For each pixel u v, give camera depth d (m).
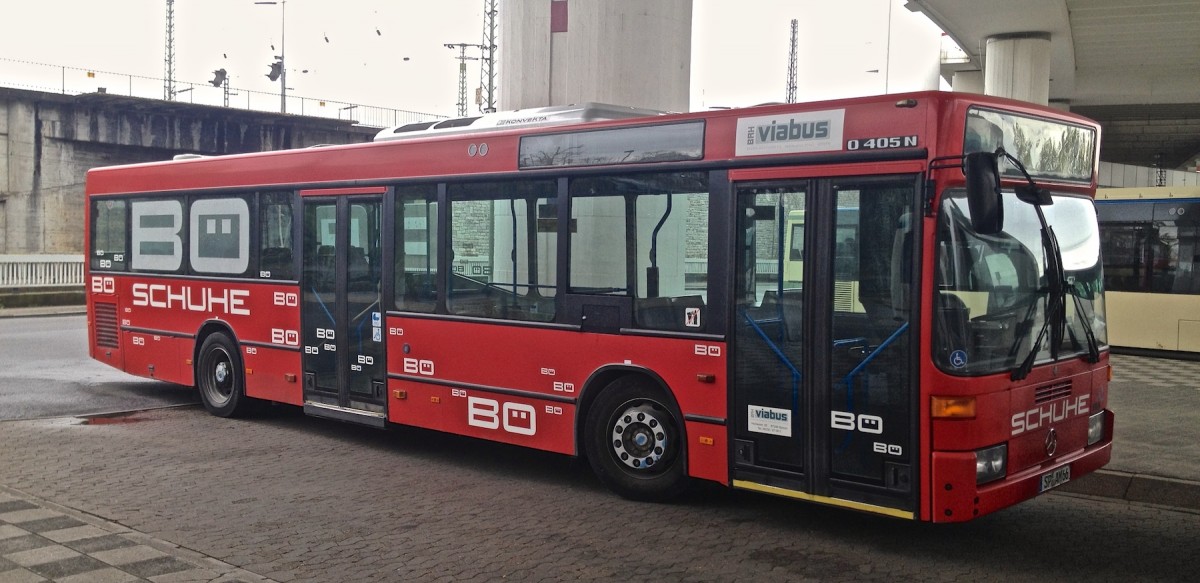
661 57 14.45
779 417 6.63
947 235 5.96
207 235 11.27
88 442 9.70
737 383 6.85
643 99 14.32
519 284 8.22
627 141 7.49
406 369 9.09
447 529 6.79
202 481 8.12
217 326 11.26
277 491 7.82
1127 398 12.56
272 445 9.67
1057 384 6.57
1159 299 18.53
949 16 23.12
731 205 6.88
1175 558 6.23
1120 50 27.88
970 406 5.88
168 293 11.80
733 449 6.89
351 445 9.73
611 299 7.57
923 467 5.95
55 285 28.30
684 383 7.14
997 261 6.20
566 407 7.88
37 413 11.33
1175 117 43.97
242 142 41.41
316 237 9.97
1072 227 6.94
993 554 6.30
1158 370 15.91
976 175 5.68
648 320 7.36
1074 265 6.91
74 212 38.81
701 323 7.04
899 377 6.06
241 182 10.80
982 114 6.16
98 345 12.97
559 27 14.38
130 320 12.41
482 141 8.48
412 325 9.01
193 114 40.00
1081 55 28.95
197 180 11.37
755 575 5.86
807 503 7.59
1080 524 7.02
